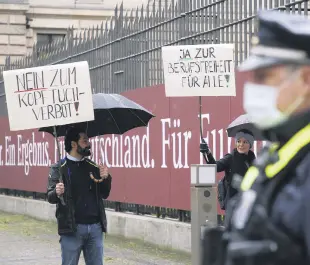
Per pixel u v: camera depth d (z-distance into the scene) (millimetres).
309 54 5473
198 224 18094
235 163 19844
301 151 5398
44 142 45406
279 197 5367
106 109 20516
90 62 38656
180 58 21281
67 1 84438
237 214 5738
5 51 81375
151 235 30906
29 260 28719
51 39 84125
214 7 26578
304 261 5191
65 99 19203
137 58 33094
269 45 5594
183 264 26422
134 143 33344
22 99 19359
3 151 53656
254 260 5297
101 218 18219
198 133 27688
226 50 21000
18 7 81562
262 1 23859
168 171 30078
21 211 48938
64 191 17859
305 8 21906
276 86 5613
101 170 18156
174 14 29531
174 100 29547
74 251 17953
